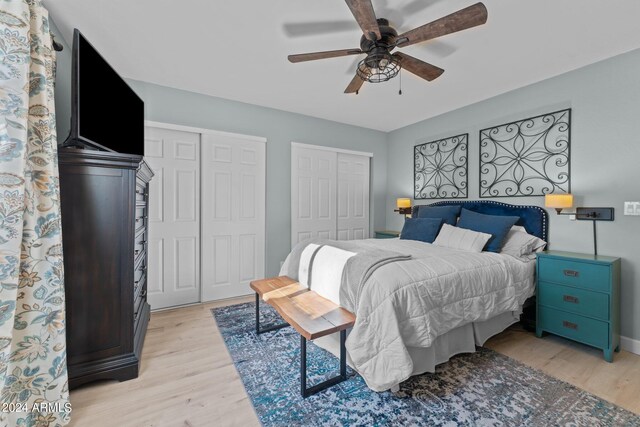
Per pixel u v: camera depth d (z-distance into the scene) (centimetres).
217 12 176
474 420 140
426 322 161
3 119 110
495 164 307
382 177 453
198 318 268
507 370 184
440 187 371
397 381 144
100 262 165
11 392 122
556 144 257
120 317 171
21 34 116
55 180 135
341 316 167
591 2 163
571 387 166
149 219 283
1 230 109
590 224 236
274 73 257
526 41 203
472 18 137
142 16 181
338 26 189
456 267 195
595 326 203
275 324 254
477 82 271
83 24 188
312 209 386
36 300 128
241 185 333
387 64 180
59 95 196
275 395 158
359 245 242
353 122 407
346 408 148
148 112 278
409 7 168
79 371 158
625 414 144
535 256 246
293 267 246
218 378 174
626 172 216
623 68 218
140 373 178
